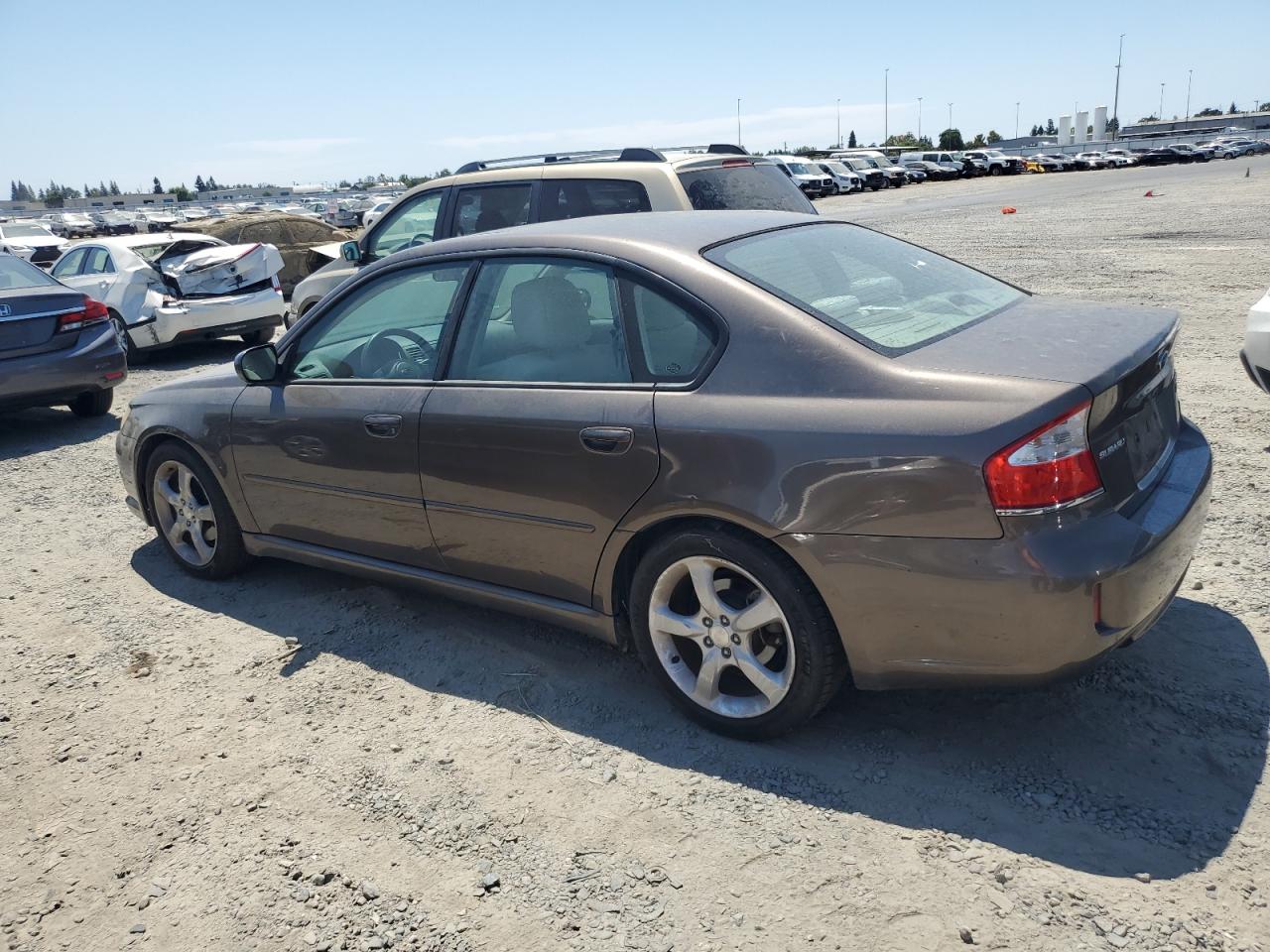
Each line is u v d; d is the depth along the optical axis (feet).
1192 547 9.98
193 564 16.08
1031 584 8.63
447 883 8.84
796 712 10.15
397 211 26.91
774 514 9.53
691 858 8.93
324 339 13.91
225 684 12.66
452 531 12.33
